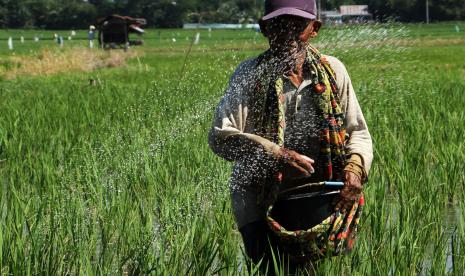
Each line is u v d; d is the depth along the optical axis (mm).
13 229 5219
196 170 7234
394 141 8805
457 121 10305
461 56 33562
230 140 3889
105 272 4770
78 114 12398
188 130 8938
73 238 5297
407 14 97812
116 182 7141
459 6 99625
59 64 28438
